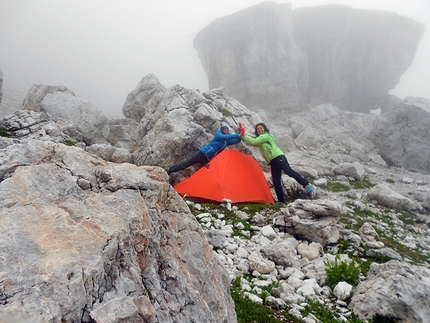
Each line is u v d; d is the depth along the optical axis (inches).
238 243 343.6
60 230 125.6
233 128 621.3
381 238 409.7
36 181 149.4
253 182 481.4
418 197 599.5
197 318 143.6
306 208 388.8
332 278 285.4
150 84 887.7
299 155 861.8
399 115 895.7
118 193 159.0
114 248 128.0
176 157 551.2
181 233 181.3
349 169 699.4
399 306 230.8
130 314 112.5
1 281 100.0
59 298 101.3
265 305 239.5
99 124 735.1
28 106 793.6
